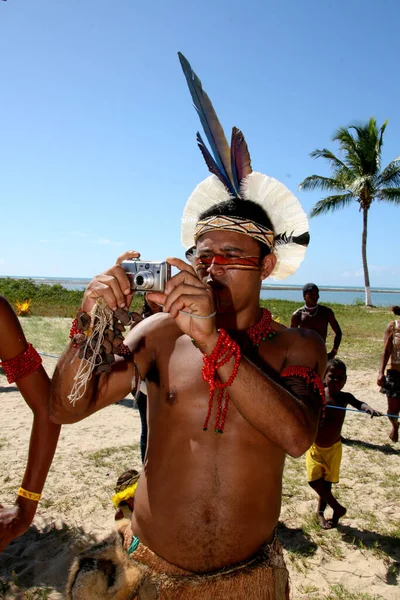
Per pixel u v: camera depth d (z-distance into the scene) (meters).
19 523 2.25
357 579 3.54
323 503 4.29
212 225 1.75
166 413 1.76
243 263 1.72
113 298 1.55
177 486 1.69
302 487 4.97
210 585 1.62
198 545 1.65
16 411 7.24
